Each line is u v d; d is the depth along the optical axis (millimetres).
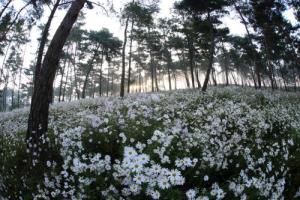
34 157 4805
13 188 4473
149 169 3117
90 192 3287
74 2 6641
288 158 4691
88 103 17453
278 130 7363
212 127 5262
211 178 3836
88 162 3875
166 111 7965
